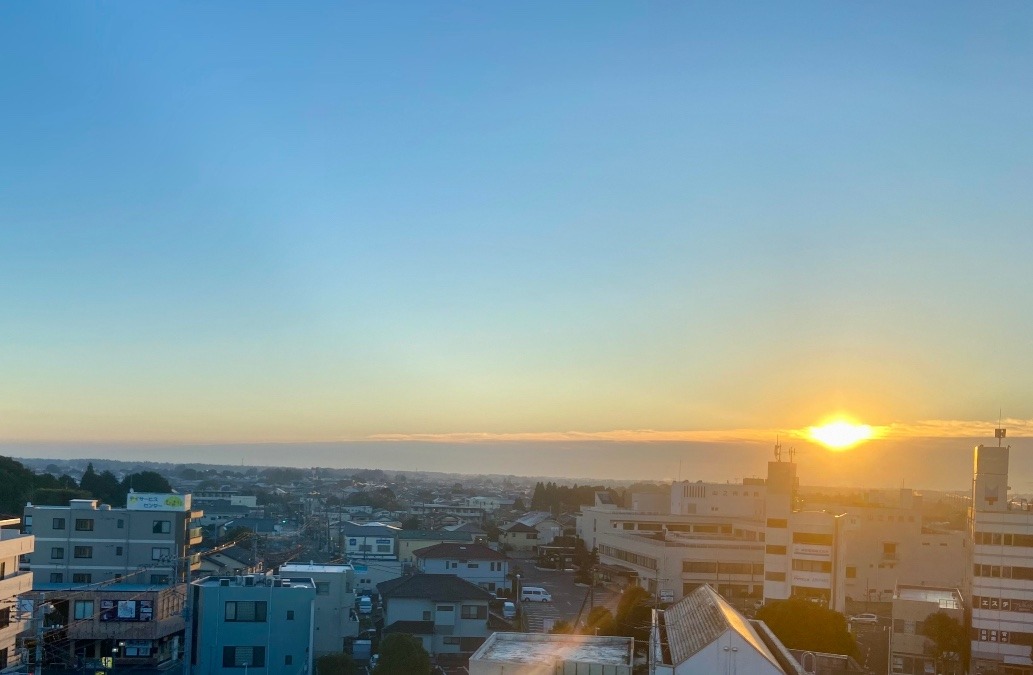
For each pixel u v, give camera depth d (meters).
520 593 114.44
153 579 89.06
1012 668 78.19
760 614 73.06
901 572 117.44
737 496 148.25
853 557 117.56
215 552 108.44
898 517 132.75
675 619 56.06
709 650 44.41
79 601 78.50
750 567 119.75
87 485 165.88
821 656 64.19
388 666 68.25
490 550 118.88
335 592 79.62
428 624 84.38
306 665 65.12
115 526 90.19
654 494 156.88
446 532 161.25
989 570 79.75
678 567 118.62
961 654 79.06
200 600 65.06
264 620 65.25
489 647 52.06
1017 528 79.50
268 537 157.12
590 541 159.12
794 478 108.56
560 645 53.34
